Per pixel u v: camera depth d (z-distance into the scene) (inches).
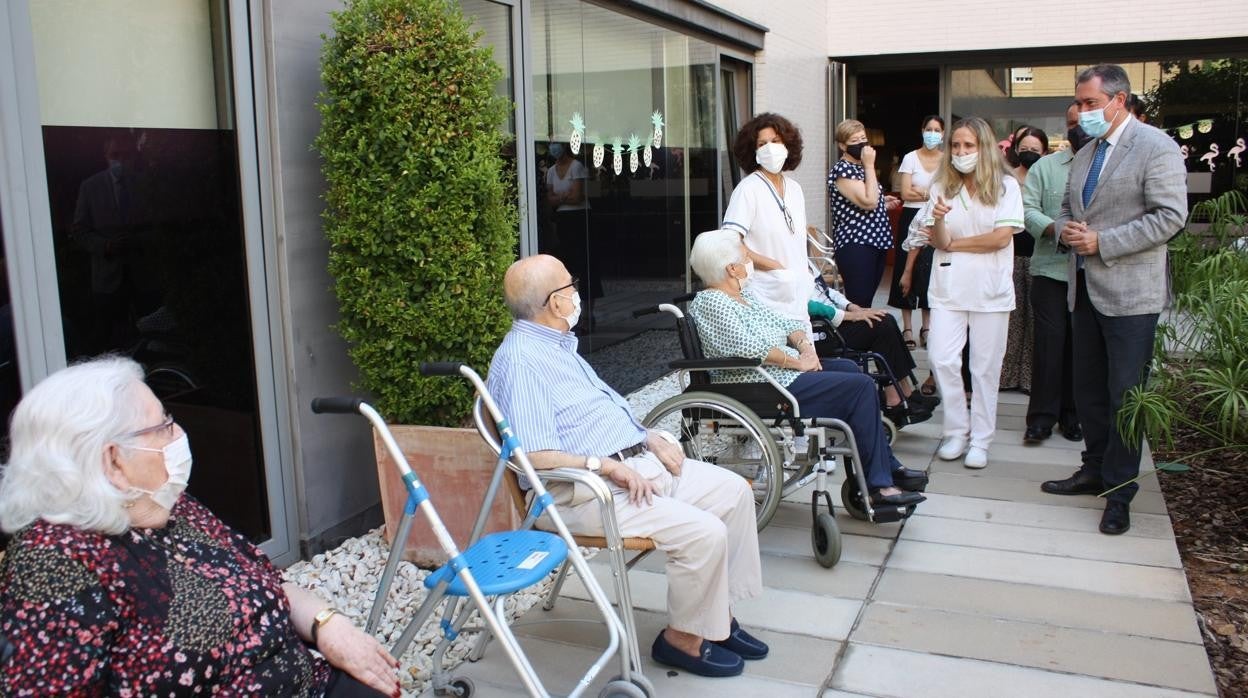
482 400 110.7
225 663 70.6
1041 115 436.8
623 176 255.8
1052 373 200.8
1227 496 173.2
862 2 428.8
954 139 182.2
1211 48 403.9
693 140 299.7
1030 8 411.5
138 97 125.3
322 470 150.6
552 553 97.1
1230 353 153.4
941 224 186.9
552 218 221.3
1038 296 199.9
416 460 143.5
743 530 119.6
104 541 68.0
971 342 189.9
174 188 130.0
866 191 257.1
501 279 146.9
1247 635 124.9
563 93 225.8
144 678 67.4
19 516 67.5
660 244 278.7
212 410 135.4
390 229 139.5
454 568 89.1
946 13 420.5
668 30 279.0
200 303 133.6
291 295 144.0
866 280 263.0
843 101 445.7
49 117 114.8
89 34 119.4
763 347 148.1
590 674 95.3
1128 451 155.1
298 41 144.1
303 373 146.7
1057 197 195.8
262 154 140.6
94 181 119.5
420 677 116.4
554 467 108.9
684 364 145.5
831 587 139.5
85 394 68.1
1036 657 118.7
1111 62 419.2
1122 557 147.9
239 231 139.2
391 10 139.2
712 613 111.4
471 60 142.3
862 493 147.3
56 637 64.1
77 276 117.6
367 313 142.0
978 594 136.3
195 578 71.4
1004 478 185.5
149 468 70.0
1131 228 150.3
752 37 335.9
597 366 242.7
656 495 113.0
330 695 79.2
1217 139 411.8
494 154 148.1
